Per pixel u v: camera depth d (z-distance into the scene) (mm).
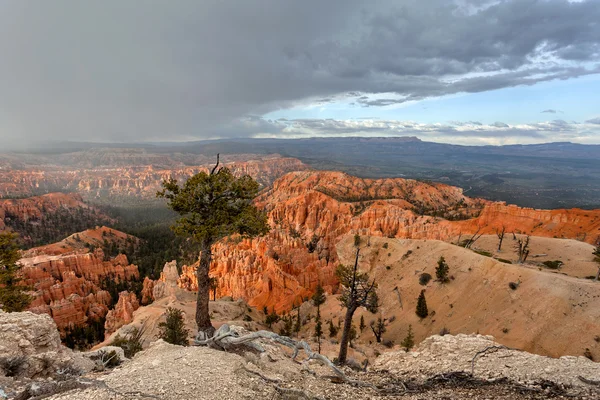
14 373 11609
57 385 9883
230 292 106000
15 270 36031
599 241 106250
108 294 103875
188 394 9844
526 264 72938
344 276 30922
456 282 63656
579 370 11664
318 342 44562
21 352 12805
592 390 10281
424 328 59031
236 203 19438
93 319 92438
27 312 15484
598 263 68500
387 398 10938
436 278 67562
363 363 22891
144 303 101000
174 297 62312
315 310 79812
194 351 13812
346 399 10844
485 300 56344
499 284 56906
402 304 67938
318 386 11891
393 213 144875
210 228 17891
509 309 51781
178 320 36625
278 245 124750
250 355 14234
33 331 14039
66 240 156875
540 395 10320
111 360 15438
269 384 11297
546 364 12438
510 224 129250
